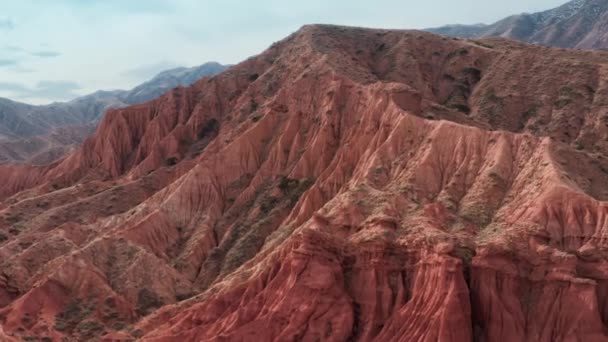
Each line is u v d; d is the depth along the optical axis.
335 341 66.31
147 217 100.50
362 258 70.81
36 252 95.06
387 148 86.69
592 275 63.44
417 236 69.19
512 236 66.81
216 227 101.25
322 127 103.12
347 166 92.94
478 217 72.50
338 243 72.88
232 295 74.12
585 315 60.62
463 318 62.44
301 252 70.94
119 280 87.94
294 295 69.19
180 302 81.12
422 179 79.88
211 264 93.31
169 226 101.31
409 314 64.94
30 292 82.56
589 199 68.06
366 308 68.19
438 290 63.94
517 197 73.12
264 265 76.06
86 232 106.12
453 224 72.00
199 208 105.00
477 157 80.38
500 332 62.84
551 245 66.50
